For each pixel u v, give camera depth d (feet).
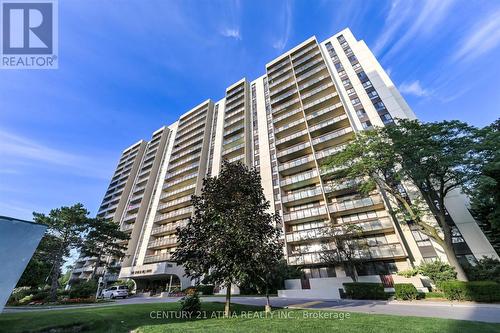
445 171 62.75
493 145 55.47
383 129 74.02
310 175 104.47
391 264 79.51
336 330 22.93
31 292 94.63
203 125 182.80
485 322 27.07
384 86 109.81
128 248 158.71
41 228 27.71
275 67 162.91
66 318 29.53
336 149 102.83
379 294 59.57
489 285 46.96
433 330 22.13
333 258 78.59
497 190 58.65
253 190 38.73
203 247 33.12
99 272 169.07
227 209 34.91
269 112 148.46
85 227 103.60
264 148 133.80
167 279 128.36
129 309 39.55
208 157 163.43
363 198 89.45
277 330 23.27
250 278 33.32
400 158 70.90
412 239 78.07
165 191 174.09
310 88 133.18
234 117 165.99
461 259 70.54
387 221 82.53
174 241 136.98
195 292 39.99
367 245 77.66
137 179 207.41
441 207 64.59
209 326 25.76
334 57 136.15
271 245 35.91
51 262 98.58
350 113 111.45
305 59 145.79
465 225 73.67
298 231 94.22
